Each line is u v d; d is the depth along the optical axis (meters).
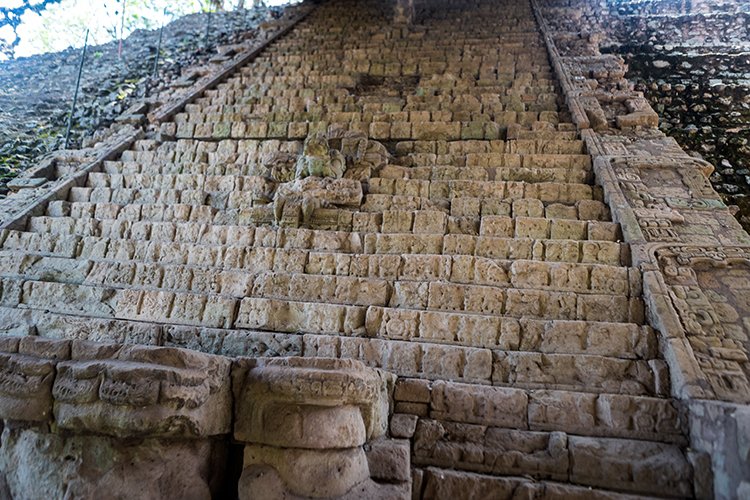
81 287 5.55
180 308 5.31
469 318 4.93
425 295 5.31
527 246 5.80
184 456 2.92
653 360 4.36
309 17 17.56
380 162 7.84
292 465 2.94
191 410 2.84
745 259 5.21
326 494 2.89
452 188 7.17
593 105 9.03
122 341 4.97
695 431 3.62
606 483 3.47
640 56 12.65
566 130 8.61
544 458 3.63
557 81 10.70
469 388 4.18
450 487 3.41
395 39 14.67
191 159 8.66
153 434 2.77
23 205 7.16
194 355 2.98
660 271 5.15
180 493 2.84
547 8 15.88
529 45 13.12
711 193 6.49
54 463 2.76
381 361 4.66
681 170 6.96
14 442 2.88
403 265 5.70
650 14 15.20
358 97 10.74
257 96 11.05
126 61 15.46
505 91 10.36
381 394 3.77
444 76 11.23
